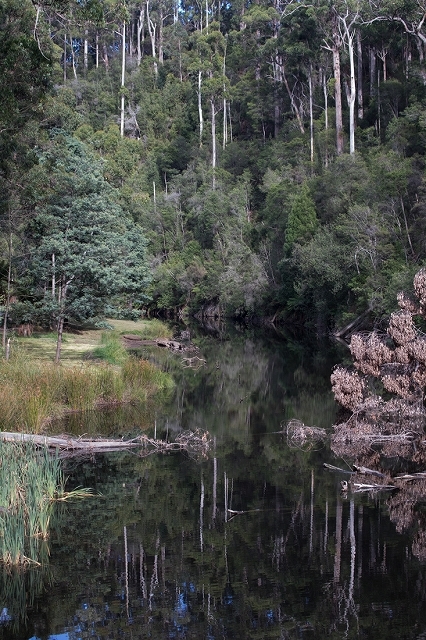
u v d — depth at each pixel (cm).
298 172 5925
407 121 4784
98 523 936
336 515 959
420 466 1226
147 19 11062
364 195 3978
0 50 1695
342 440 1430
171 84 9362
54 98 2953
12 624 677
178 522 941
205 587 752
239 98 8344
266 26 8469
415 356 1462
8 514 878
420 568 788
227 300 5581
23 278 2267
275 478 1150
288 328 4925
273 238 5500
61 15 1733
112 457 1297
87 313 2278
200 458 1298
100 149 6556
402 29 6109
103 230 2381
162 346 3462
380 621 680
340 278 3812
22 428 1330
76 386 1686
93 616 696
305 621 679
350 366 2606
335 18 5734
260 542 870
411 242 3559
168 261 6594
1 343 2348
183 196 7262
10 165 1889
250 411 1795
